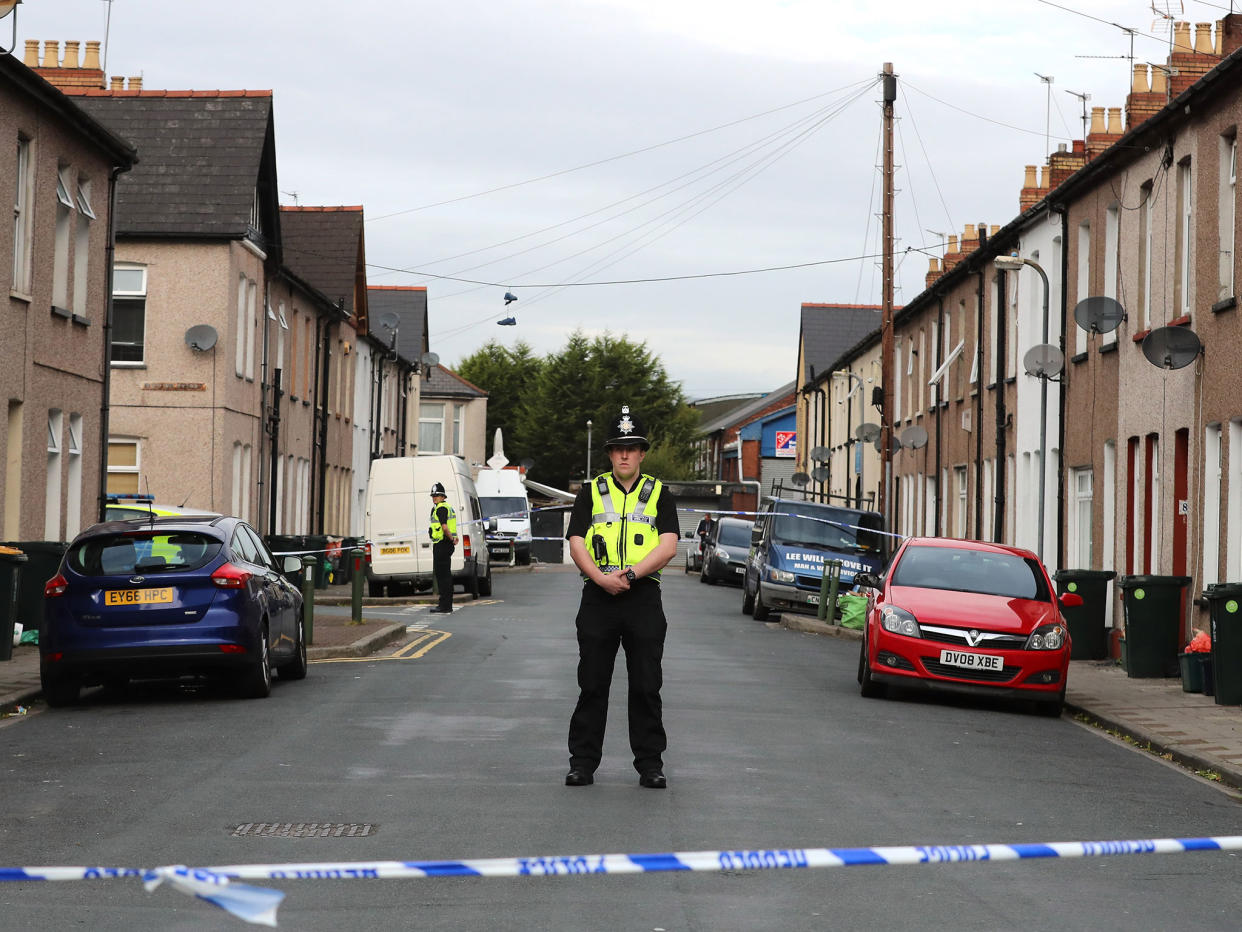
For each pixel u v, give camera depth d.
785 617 36.16
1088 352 29.88
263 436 42.69
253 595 17.52
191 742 14.12
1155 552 25.73
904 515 52.09
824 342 86.19
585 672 11.85
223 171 38.81
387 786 11.70
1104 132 36.72
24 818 10.34
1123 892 8.83
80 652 16.75
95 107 39.84
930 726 16.78
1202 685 20.47
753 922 7.79
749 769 12.88
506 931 7.52
